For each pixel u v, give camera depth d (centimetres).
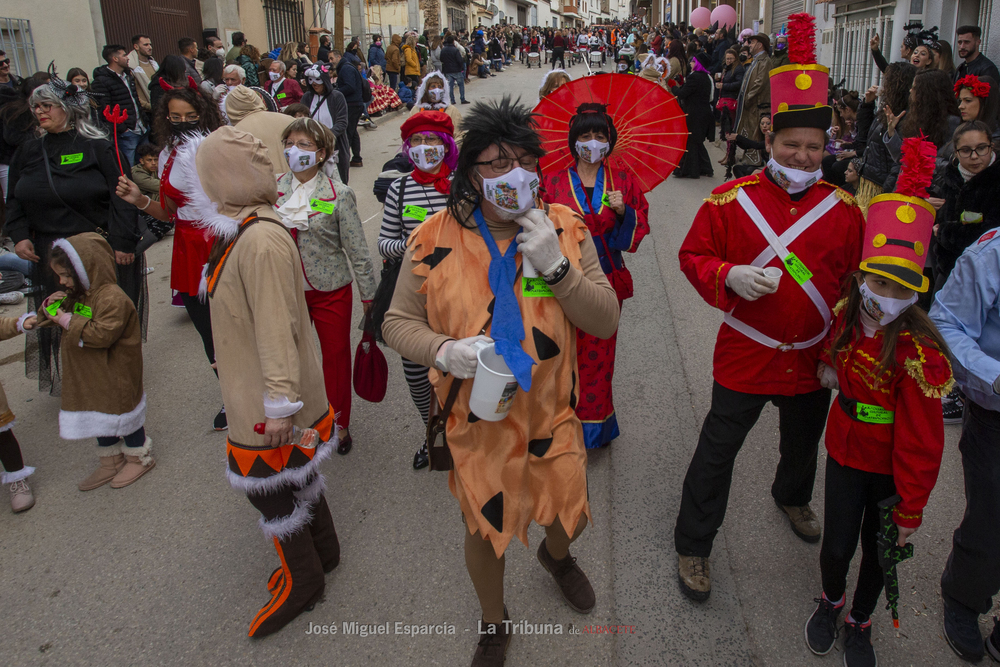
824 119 229
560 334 208
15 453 350
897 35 1013
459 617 276
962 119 452
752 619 269
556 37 2825
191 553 319
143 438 379
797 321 247
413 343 208
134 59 1107
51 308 343
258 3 1827
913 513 214
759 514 325
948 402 391
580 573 276
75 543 327
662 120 375
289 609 271
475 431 210
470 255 205
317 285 361
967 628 249
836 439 234
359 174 1106
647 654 256
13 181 423
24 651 268
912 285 198
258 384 243
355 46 1605
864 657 243
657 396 437
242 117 458
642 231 363
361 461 383
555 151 369
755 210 246
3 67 788
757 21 1741
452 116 428
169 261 738
